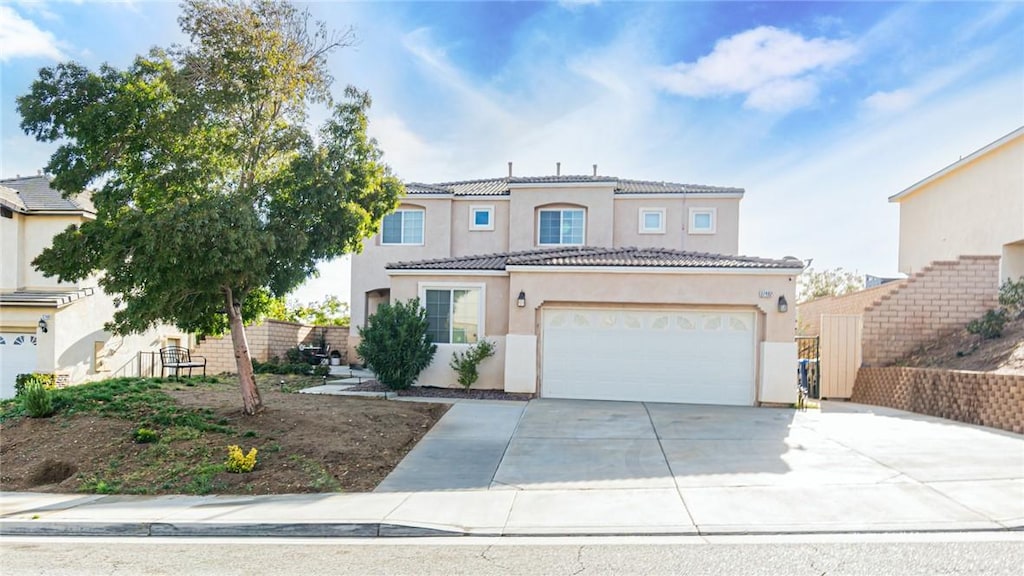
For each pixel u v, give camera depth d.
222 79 10.63
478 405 13.80
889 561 5.50
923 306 16.50
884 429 11.12
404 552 6.11
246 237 9.62
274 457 9.54
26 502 8.16
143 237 9.42
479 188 24.77
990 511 6.69
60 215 19.14
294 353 23.23
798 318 28.17
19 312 17.64
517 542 6.32
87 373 18.66
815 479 8.05
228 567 5.79
